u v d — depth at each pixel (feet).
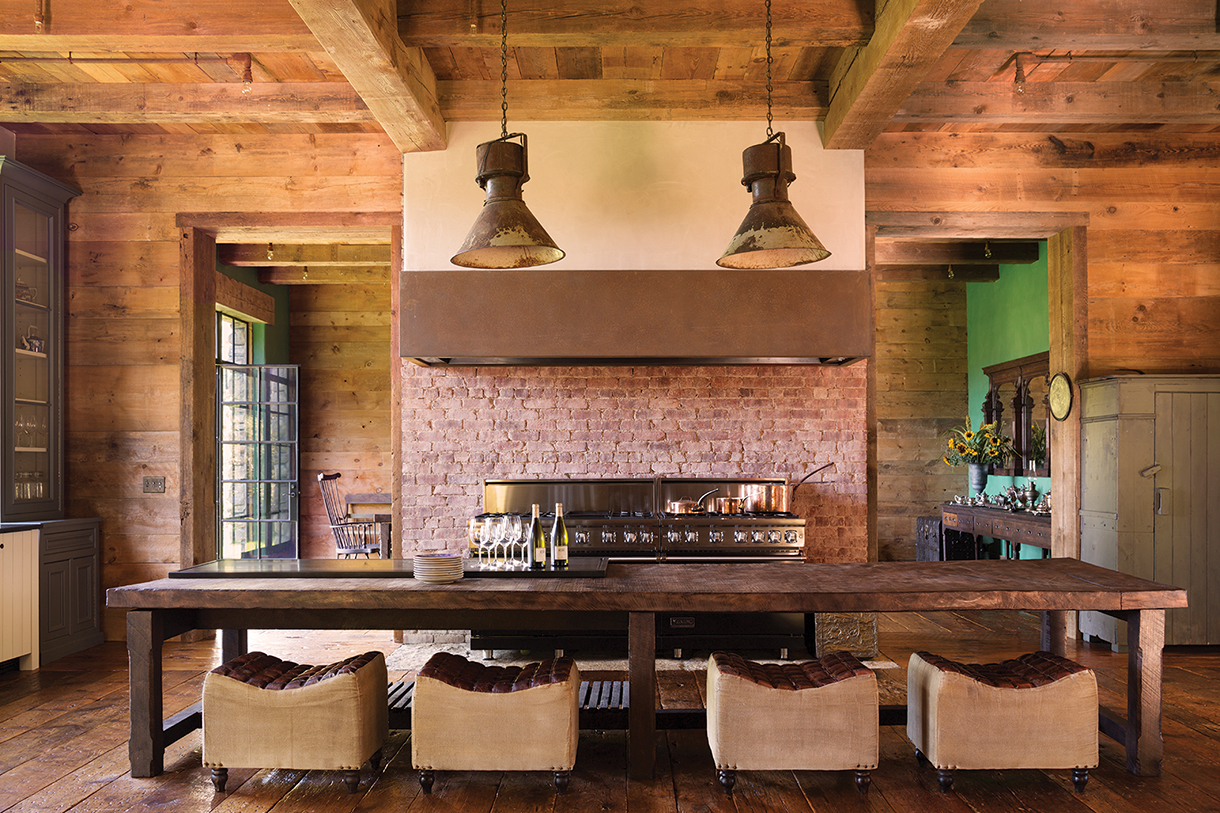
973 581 11.20
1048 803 9.98
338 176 18.63
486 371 18.47
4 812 9.75
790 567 12.46
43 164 18.90
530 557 12.13
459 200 17.11
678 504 17.87
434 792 10.35
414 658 16.99
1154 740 10.78
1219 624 17.22
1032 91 16.03
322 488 28.53
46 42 12.80
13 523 16.43
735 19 12.96
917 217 18.62
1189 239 18.89
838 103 15.75
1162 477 17.37
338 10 11.37
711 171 17.19
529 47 14.99
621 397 18.48
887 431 31.58
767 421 18.48
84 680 15.40
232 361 28.78
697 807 9.89
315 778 10.80
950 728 10.16
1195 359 18.80
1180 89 15.98
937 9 11.46
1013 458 27.58
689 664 16.72
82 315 18.79
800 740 10.07
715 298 15.87
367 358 32.01
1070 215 18.74
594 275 15.94
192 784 10.59
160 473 18.66
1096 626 17.84
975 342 30.89
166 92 15.87
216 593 10.62
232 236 19.61
